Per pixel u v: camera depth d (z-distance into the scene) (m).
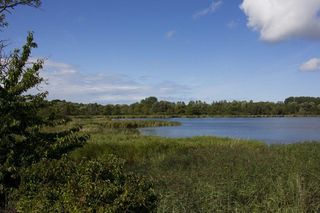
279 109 136.88
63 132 7.14
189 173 10.80
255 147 20.03
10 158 6.05
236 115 134.12
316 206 7.39
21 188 5.08
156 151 18.72
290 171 9.89
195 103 146.25
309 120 95.81
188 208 7.39
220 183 8.72
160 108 138.62
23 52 6.84
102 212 4.27
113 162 5.11
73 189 4.42
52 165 5.16
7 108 6.46
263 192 8.26
